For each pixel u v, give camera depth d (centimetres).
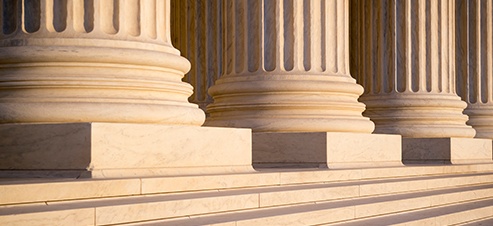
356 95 3425
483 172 4175
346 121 3281
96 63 2312
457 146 4178
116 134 2125
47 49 2281
